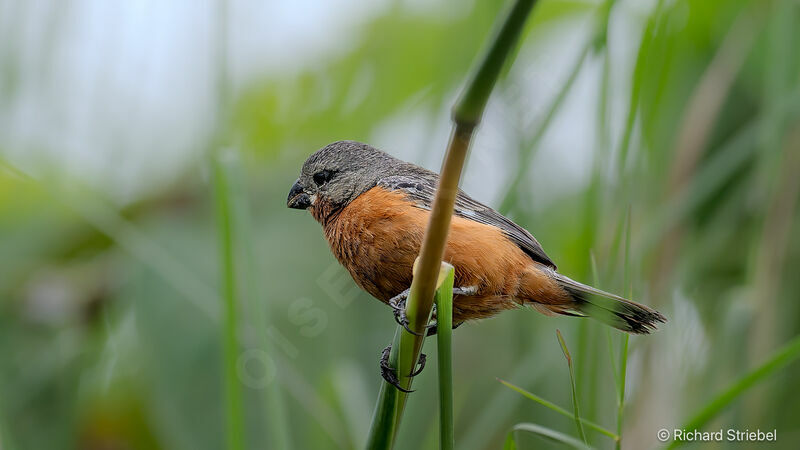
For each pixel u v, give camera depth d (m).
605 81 8.36
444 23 10.99
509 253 8.93
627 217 7.56
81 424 11.64
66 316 11.87
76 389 11.62
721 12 11.56
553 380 9.75
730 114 11.72
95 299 11.92
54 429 11.36
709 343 10.66
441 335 6.25
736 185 11.15
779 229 9.95
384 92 11.84
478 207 9.40
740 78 11.55
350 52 12.01
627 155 8.17
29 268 12.07
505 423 10.30
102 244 12.36
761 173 10.10
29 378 11.43
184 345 10.55
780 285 10.12
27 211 12.28
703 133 10.52
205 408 10.38
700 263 10.39
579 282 8.92
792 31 10.05
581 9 11.11
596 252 8.88
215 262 11.05
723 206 11.19
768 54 10.33
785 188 9.99
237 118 11.76
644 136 9.41
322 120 11.95
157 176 11.05
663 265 10.23
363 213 9.23
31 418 11.25
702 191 9.91
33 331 11.68
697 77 11.75
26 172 10.05
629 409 9.65
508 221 9.30
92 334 11.98
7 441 8.70
